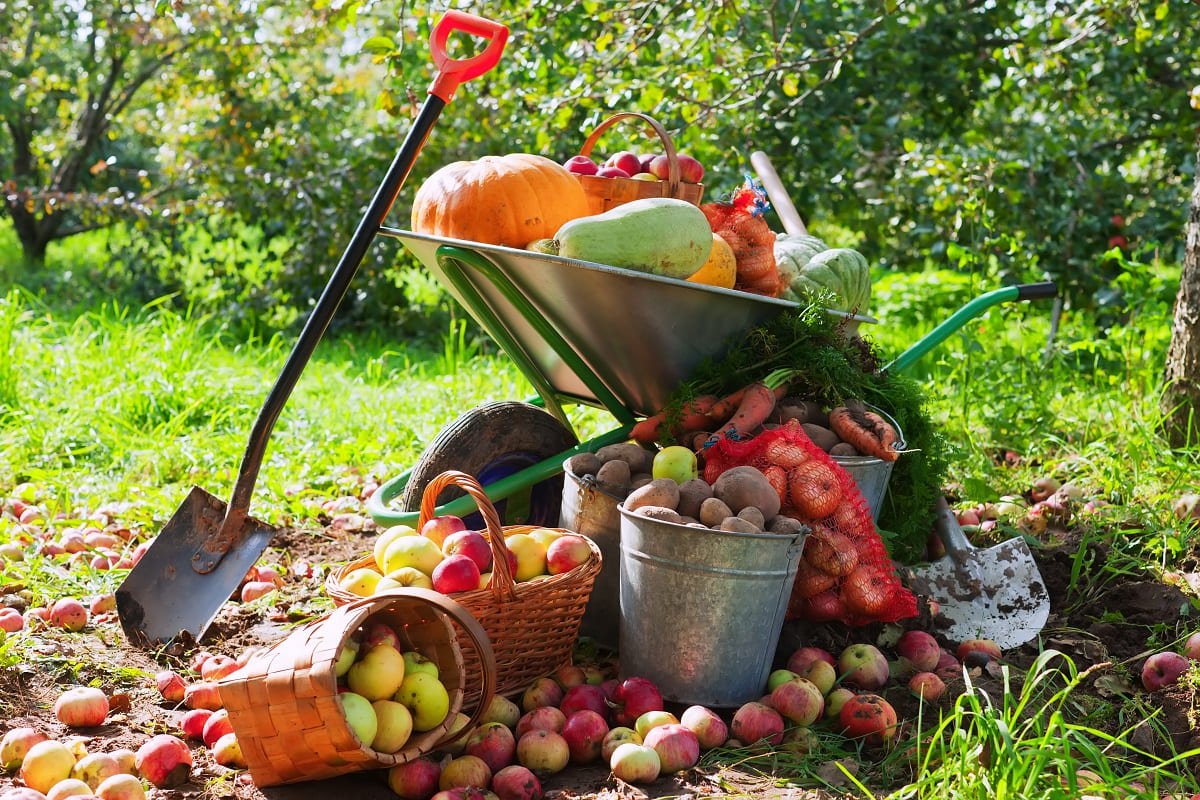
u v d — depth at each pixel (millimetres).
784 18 8438
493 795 2598
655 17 6766
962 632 3748
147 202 11547
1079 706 3133
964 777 2467
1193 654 3307
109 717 3057
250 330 9734
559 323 3721
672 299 3520
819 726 3025
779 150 9148
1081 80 8680
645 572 3072
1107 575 4066
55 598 3922
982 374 6551
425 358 9398
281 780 2707
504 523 4184
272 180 10203
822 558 3270
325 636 2582
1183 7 8320
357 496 5660
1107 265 8719
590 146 4312
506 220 3674
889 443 3484
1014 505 4738
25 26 13039
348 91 11461
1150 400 5949
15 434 6020
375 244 10047
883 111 9180
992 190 8148
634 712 2973
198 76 10516
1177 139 9547
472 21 3637
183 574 3699
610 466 3482
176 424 6375
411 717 2693
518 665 3133
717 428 3703
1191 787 2658
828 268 4258
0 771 2742
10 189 11172
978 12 9438
